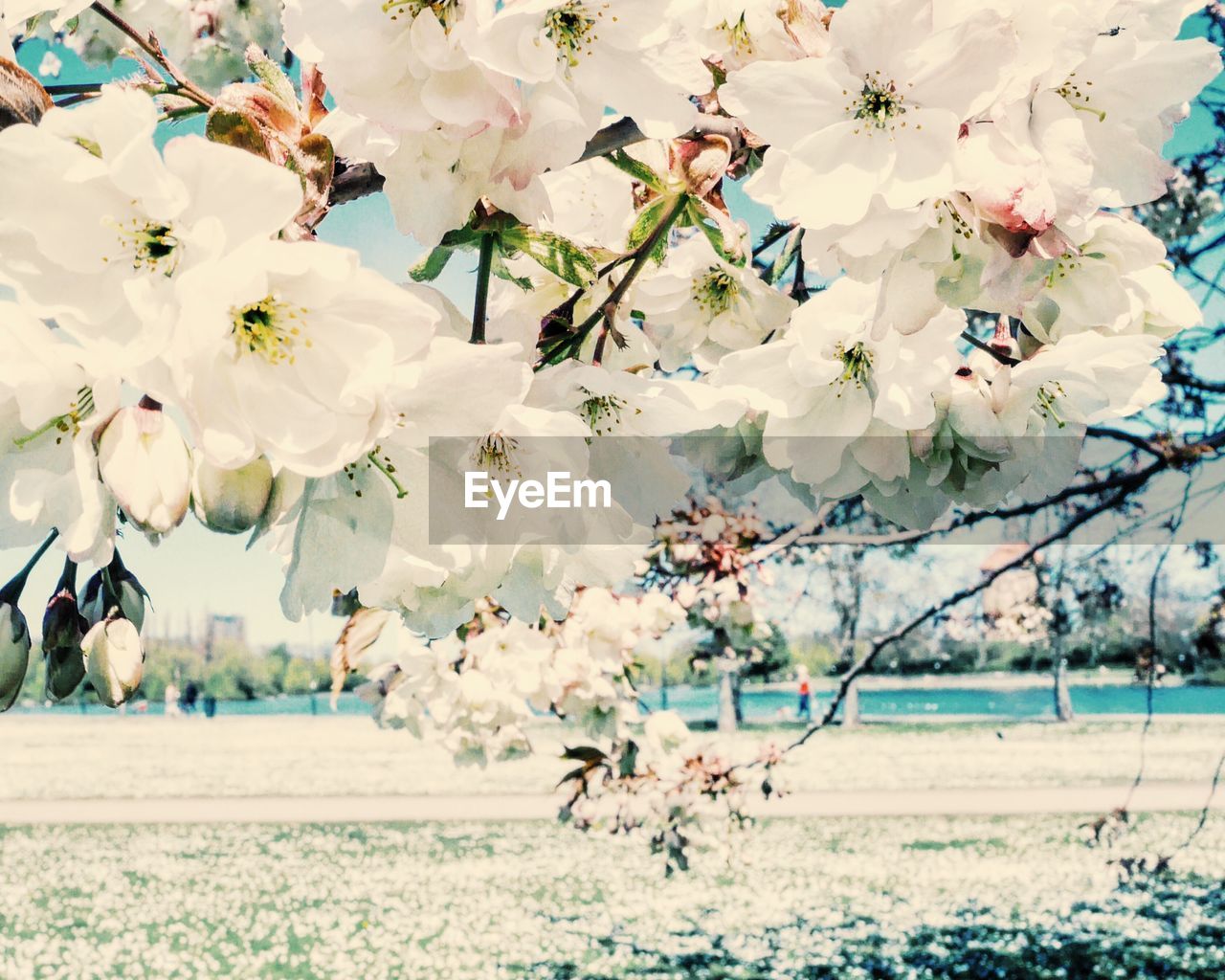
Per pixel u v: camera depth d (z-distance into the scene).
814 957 11.23
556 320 1.04
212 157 0.63
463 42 0.73
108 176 0.63
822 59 0.80
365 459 0.78
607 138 1.04
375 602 0.89
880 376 0.98
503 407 0.73
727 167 1.13
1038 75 0.81
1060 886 13.95
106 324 0.64
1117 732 33.75
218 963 11.80
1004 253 0.80
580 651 4.29
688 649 5.27
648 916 13.23
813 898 13.87
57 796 23.86
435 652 4.34
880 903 13.43
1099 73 0.86
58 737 40.25
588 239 1.21
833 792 22.16
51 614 0.90
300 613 0.75
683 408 0.95
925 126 0.80
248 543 0.73
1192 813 18.55
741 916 13.07
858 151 0.80
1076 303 0.98
